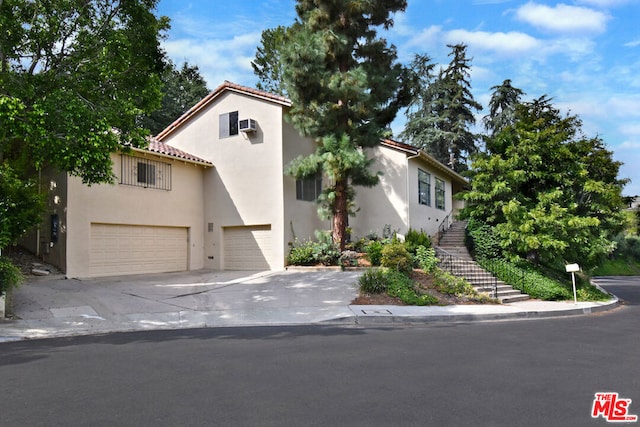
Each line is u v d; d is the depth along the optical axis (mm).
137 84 12852
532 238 16578
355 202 22734
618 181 20328
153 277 17719
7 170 11750
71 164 11156
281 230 19562
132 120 12586
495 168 18359
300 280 16719
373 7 18609
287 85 18156
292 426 4301
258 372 6246
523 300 16156
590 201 18500
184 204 20688
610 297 18062
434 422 4422
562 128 19750
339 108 18391
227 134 21312
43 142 10453
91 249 16922
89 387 5570
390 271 15500
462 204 32312
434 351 7703
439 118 44000
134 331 10258
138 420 4457
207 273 19500
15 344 8641
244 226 20641
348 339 8867
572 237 17328
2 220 11438
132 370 6383
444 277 15859
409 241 19016
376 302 13727
